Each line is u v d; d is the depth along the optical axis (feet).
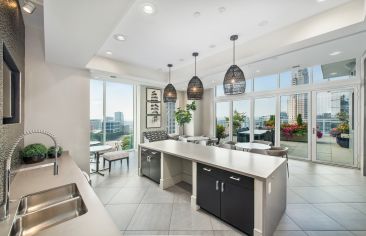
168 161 11.48
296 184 11.80
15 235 3.84
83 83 11.75
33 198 5.03
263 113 21.12
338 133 16.26
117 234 3.14
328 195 10.20
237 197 6.97
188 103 27.50
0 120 4.25
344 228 7.25
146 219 7.93
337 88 16.06
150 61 14.79
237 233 6.94
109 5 4.93
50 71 10.31
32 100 9.66
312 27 8.23
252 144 15.48
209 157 9.02
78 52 8.56
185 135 26.96
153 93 24.25
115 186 11.61
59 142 10.68
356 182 12.11
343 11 7.37
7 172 4.06
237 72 8.80
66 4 4.83
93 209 4.05
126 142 23.08
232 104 24.29
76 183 5.75
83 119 11.67
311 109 17.61
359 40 9.34
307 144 17.97
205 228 7.27
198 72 14.62
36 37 9.75
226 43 11.18
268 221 6.40
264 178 6.04
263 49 10.08
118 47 11.82
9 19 5.44
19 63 7.59
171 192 10.72
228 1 7.18
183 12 7.90
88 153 11.87
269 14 8.08
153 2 7.19
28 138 9.57
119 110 22.35
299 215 8.16
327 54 11.71
